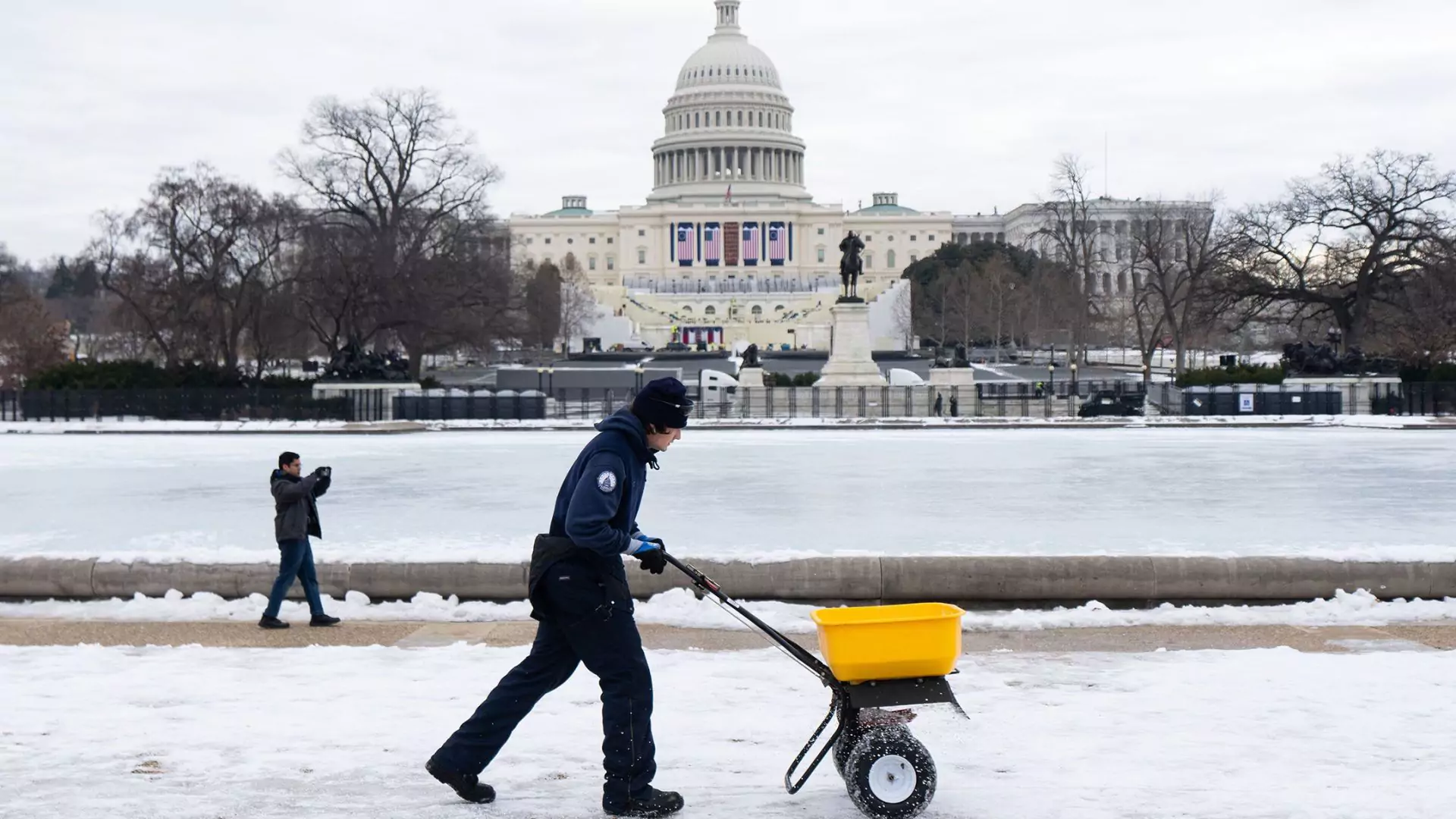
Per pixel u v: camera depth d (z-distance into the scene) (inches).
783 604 772.0
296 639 684.7
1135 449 2159.2
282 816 385.1
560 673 410.0
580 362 6515.8
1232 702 518.3
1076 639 676.1
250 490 1552.7
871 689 393.4
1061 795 401.4
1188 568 769.6
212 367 3513.8
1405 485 1523.1
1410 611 744.3
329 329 4862.2
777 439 2491.4
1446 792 399.2
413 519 1236.5
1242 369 3494.1
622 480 396.8
